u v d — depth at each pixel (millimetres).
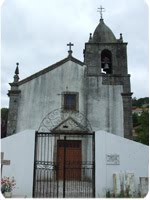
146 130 29672
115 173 11883
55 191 12820
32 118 19484
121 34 22047
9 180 11648
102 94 20156
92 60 21078
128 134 19016
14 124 19109
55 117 19547
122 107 19781
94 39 22609
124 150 12531
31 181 11656
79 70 20797
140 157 12586
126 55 21328
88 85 20375
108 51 21781
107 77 20547
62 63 20828
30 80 20297
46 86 20219
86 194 11969
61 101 19938
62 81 20406
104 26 23500
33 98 19922
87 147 18734
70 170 17094
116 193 11562
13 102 19641
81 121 19469
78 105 19875
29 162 11859
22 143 12094
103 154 12289
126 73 20719
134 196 11430
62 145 18641
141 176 12383
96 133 12477
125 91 20188
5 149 12023
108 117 19578
